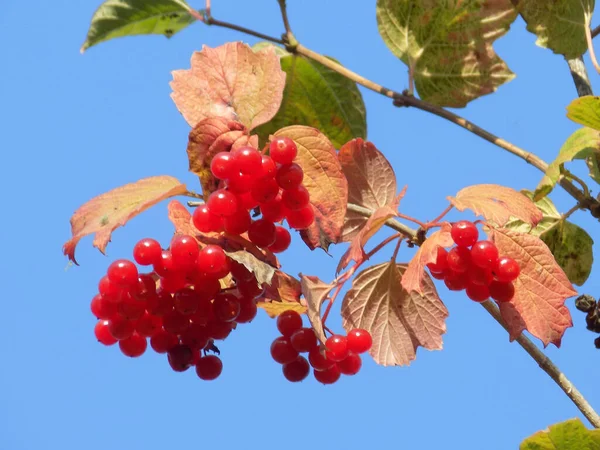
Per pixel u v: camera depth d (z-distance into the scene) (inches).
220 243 24.9
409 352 27.3
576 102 26.9
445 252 25.8
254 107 26.0
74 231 24.7
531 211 25.8
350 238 27.4
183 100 26.0
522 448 25.6
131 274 24.9
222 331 25.8
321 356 26.4
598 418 26.5
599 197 28.4
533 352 26.9
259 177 24.5
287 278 26.2
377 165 27.5
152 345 26.0
